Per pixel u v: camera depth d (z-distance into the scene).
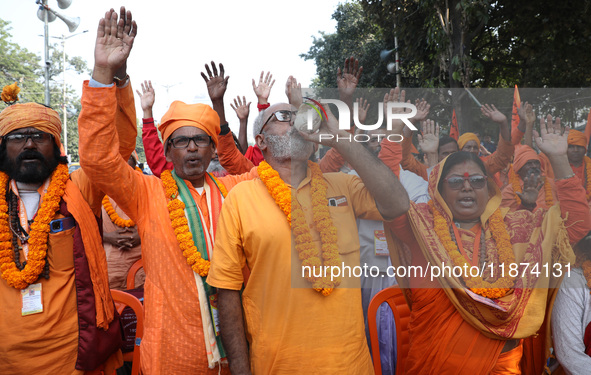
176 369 2.13
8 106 2.41
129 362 2.84
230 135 3.26
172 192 2.33
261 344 1.79
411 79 10.79
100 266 2.33
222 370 2.19
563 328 2.11
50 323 2.20
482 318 1.84
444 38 7.00
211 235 2.32
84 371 2.22
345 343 1.77
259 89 3.75
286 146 1.92
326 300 1.75
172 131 2.41
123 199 2.17
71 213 2.27
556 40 7.68
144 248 2.27
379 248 1.74
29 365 2.19
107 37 2.00
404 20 9.33
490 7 7.46
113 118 2.04
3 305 2.20
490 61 8.13
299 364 1.74
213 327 2.16
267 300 1.79
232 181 2.60
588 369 2.06
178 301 2.18
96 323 2.23
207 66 3.20
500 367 1.96
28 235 2.28
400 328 2.35
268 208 1.84
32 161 2.30
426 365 1.98
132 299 2.47
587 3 7.21
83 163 2.03
